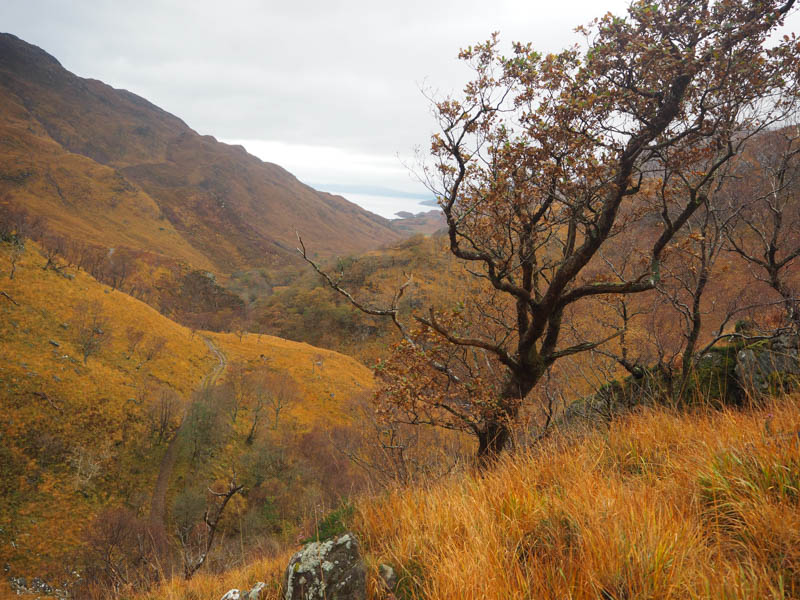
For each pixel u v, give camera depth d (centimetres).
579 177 746
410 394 792
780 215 875
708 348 850
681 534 243
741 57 630
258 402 8856
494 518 319
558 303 860
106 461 6075
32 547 4581
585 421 591
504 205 845
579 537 260
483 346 838
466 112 766
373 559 331
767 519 234
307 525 549
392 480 535
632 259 1001
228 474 6475
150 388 7831
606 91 677
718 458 308
